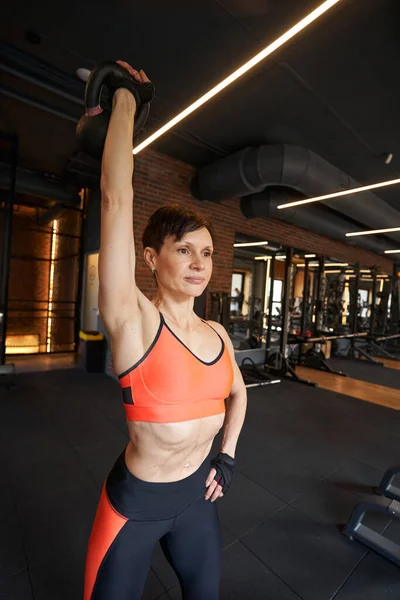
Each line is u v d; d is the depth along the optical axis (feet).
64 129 12.42
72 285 20.49
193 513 2.68
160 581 4.56
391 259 31.35
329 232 19.16
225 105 10.59
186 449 2.45
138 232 13.70
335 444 9.27
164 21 7.73
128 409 2.32
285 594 4.50
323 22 7.20
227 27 7.82
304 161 12.10
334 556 5.20
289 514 6.17
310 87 9.60
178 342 2.36
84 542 5.21
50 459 7.69
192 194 15.46
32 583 4.42
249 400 12.80
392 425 10.89
